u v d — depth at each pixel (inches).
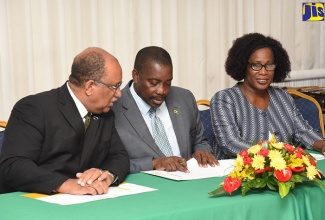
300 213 73.9
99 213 61.4
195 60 142.8
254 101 110.2
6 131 80.1
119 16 130.7
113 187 75.6
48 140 79.7
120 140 90.1
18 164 74.6
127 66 132.7
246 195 70.4
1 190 79.8
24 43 119.9
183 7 139.6
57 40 123.3
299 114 113.0
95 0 126.3
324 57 170.4
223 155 108.6
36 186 72.2
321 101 141.3
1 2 116.7
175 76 139.9
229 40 148.8
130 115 95.7
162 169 87.4
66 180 72.6
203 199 68.1
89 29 126.6
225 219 66.3
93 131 83.7
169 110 100.3
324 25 169.5
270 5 155.9
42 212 62.4
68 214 61.2
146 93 93.5
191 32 141.6
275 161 70.8
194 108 104.9
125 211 62.2
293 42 162.6
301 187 75.5
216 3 144.9
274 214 70.7
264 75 107.6
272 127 108.7
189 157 100.3
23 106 80.5
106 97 80.1
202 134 106.7
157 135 97.4
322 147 103.7
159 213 61.2
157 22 136.3
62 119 80.8
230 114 107.1
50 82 123.3
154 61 92.0
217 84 147.6
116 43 131.1
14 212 62.9
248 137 106.8
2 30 117.4
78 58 80.2
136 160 90.5
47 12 121.4
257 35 111.2
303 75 165.2
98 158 85.0
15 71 119.8
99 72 78.7
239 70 110.9
